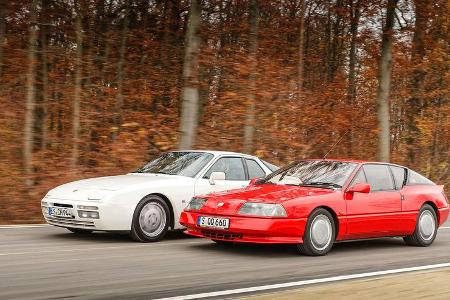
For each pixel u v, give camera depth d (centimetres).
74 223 838
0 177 1258
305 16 2297
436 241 992
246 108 1697
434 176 2208
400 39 2080
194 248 804
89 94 1922
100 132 1733
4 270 601
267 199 755
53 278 569
